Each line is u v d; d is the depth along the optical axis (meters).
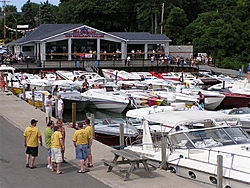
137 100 32.56
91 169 13.55
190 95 32.06
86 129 13.17
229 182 12.12
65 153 15.89
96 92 32.91
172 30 79.31
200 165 12.92
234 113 25.23
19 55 59.94
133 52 61.06
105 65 56.59
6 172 13.05
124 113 33.06
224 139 14.14
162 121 15.09
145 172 13.09
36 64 55.25
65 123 24.09
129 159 12.27
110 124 22.05
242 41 72.12
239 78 48.41
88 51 60.94
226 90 36.53
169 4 85.81
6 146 16.77
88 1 85.94
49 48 59.25
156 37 63.81
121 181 12.16
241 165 12.56
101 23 87.31
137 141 16.53
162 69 57.19
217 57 70.31
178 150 14.13
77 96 31.50
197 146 13.88
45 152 15.84
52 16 119.75
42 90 36.91
